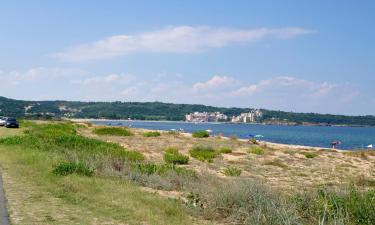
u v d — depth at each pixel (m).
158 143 39.78
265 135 119.94
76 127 59.78
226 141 47.28
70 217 9.30
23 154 20.33
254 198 10.73
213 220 10.45
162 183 15.03
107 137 45.25
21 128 51.88
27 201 10.73
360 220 9.98
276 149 39.75
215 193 11.60
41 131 40.25
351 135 139.62
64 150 22.95
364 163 31.62
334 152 39.34
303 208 11.18
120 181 14.60
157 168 18.05
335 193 11.45
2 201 10.61
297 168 26.00
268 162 27.53
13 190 12.09
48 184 13.02
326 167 27.20
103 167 16.98
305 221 10.27
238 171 21.19
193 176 17.17
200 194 12.33
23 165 17.17
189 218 10.38
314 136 124.06
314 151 39.66
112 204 10.73
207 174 17.84
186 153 32.03
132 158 23.33
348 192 11.77
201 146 34.34
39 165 16.72
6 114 159.50
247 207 10.63
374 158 35.94
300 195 12.12
